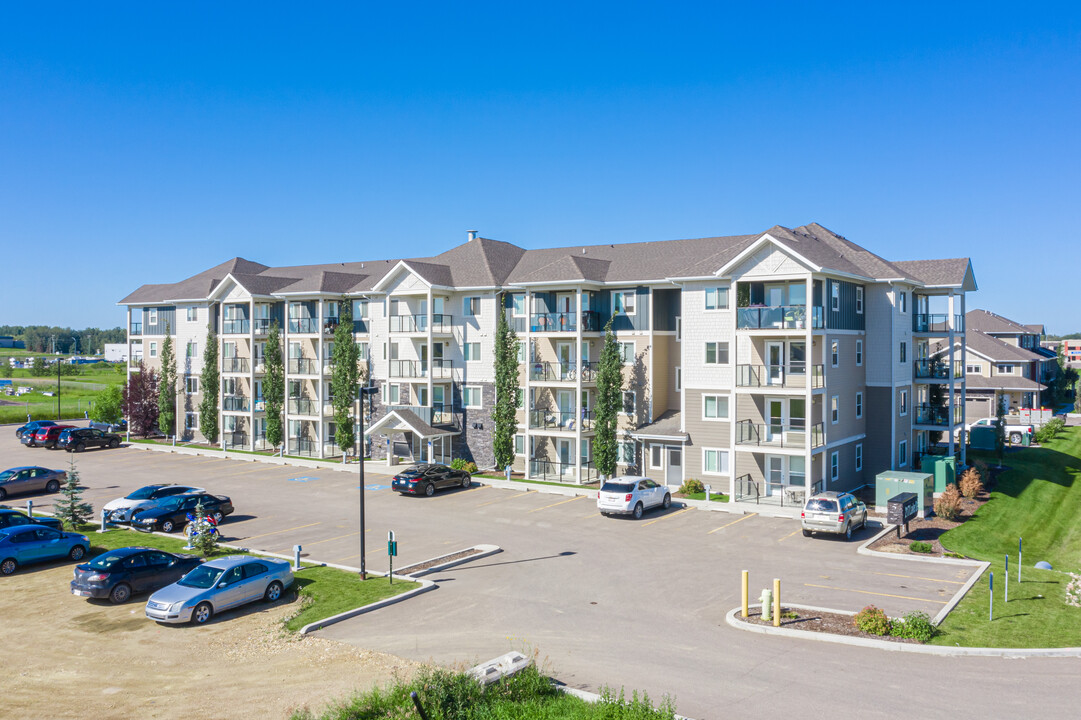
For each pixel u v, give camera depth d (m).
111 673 18.62
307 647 20.00
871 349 41.81
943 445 49.19
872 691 16.59
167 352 63.34
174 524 34.31
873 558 28.05
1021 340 86.75
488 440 49.12
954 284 43.16
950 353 44.22
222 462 54.00
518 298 47.97
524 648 19.61
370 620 22.08
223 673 18.45
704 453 40.62
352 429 52.88
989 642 19.25
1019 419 70.88
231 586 23.08
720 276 38.53
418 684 15.61
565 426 45.09
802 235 42.06
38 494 43.44
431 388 48.72
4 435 69.62
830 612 21.84
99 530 33.91
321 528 34.16
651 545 30.41
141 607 23.94
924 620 19.98
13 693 17.47
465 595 24.31
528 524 34.47
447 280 50.03
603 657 18.91
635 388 44.25
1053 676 17.31
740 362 39.31
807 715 15.48
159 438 65.50
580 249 51.44
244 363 59.41
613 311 45.06
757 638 20.11
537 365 46.03
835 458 38.78
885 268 41.88
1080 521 36.12
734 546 30.03
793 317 36.66
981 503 37.88
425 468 42.34
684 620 21.66
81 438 59.47
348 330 52.88
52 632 21.70
